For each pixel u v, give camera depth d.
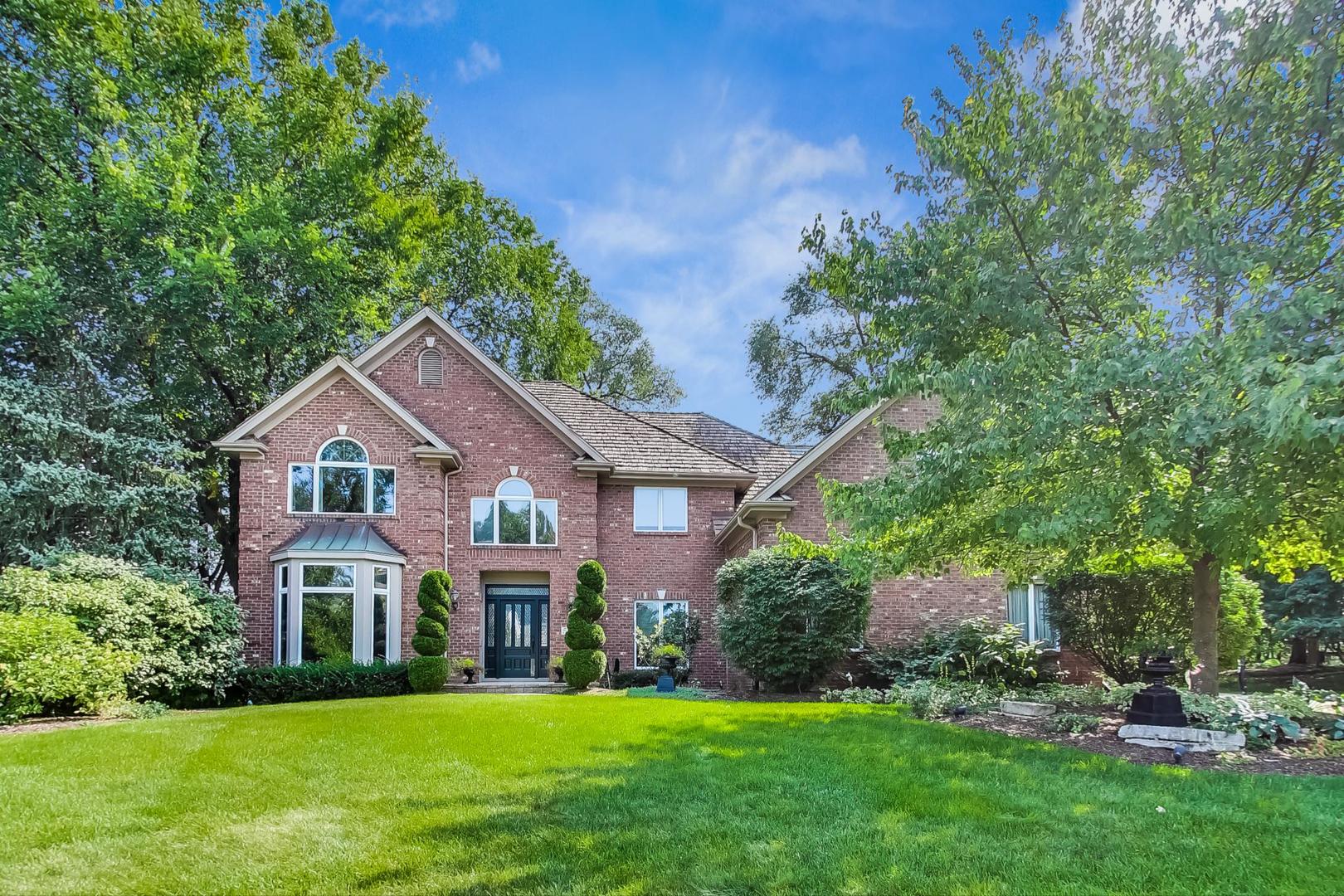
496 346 34.66
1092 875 4.88
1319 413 6.51
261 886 4.82
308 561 18.64
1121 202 9.20
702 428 27.17
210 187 22.42
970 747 8.82
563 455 22.00
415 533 20.19
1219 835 5.59
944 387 9.06
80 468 19.23
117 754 8.43
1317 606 22.05
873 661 17.59
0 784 7.02
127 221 20.66
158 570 18.30
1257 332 7.16
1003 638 16.27
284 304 24.70
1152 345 8.11
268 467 19.72
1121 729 9.33
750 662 16.62
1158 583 15.59
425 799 6.64
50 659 11.63
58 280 19.77
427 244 29.97
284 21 26.47
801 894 4.68
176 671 15.16
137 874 5.01
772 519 19.03
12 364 21.44
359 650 18.75
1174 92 8.91
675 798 6.64
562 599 21.34
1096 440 8.84
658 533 22.89
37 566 17.58
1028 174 9.30
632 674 20.45
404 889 4.77
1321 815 5.97
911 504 9.94
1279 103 8.41
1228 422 6.90
